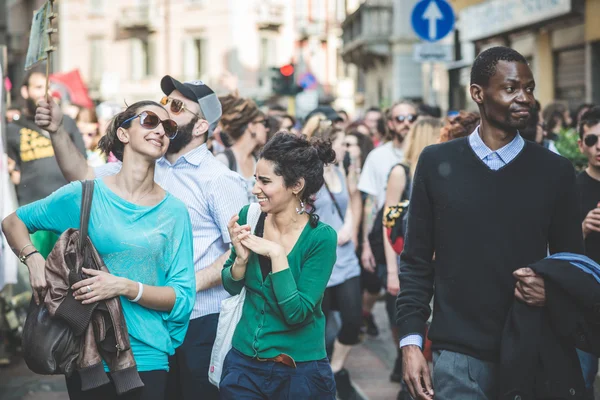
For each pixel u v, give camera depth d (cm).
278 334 465
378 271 874
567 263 419
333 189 763
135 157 461
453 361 434
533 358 417
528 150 435
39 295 445
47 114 569
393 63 3956
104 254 455
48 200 461
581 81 2077
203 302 548
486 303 430
